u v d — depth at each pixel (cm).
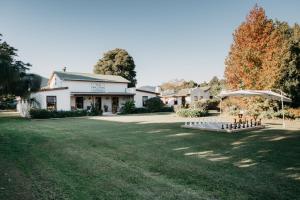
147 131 1608
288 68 2647
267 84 2606
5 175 678
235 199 517
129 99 4375
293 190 567
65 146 1093
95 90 4106
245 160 841
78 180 636
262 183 612
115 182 620
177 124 2089
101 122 2319
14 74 1228
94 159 854
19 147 1072
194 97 6438
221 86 5659
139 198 522
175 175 676
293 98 2797
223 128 1622
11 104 5953
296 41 2686
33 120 2633
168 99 6762
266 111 2728
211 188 579
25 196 534
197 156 899
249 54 2798
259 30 2859
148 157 883
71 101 3738
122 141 1221
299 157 882
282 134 1462
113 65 6544
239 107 3181
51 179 644
